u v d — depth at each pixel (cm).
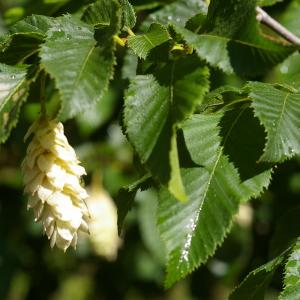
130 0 51
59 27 37
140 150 35
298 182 64
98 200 68
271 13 58
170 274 36
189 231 37
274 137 37
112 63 35
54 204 39
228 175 38
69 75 35
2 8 62
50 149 39
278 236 47
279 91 39
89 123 64
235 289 41
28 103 50
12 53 39
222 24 36
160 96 36
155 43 38
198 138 38
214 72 52
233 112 39
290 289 39
